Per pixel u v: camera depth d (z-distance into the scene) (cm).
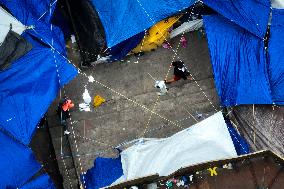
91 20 1102
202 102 1204
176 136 1009
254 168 798
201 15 1161
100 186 1011
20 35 1013
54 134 1148
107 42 1063
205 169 799
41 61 1030
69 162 1138
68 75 1053
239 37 1103
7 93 1017
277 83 1112
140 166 974
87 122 1167
